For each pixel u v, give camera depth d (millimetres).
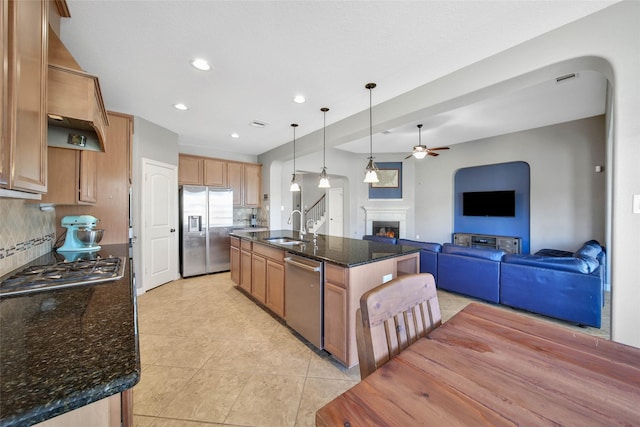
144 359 2135
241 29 1872
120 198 3119
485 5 1678
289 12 1716
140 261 3688
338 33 1927
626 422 562
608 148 3504
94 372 588
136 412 1580
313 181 9078
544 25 1860
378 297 896
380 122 3156
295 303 2459
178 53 2150
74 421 578
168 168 4195
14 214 1579
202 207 4746
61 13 1677
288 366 2055
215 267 4895
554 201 4680
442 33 1938
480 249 3422
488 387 677
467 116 4094
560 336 964
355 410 596
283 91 2844
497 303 3316
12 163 791
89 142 1888
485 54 2203
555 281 2787
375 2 1644
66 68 1370
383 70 2438
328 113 3488
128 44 2027
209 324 2777
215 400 1688
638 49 1602
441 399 632
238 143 5047
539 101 3523
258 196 5910
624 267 1625
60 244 2512
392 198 6855
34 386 533
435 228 6438
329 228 7523
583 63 1871
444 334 978
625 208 1622
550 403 619
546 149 4746
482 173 5773
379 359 844
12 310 959
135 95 2914
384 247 2643
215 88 2764
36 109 983
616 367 771
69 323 853
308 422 1524
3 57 748
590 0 1647
